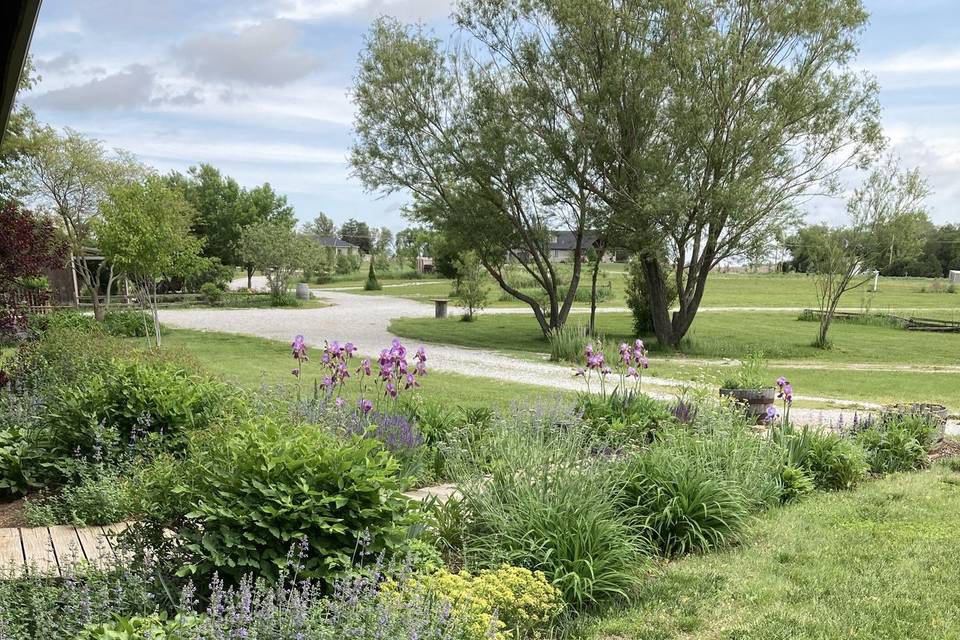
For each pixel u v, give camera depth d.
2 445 5.81
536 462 5.04
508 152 23.00
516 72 23.17
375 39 23.72
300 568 3.33
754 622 3.94
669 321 24.22
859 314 35.88
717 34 20.72
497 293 50.91
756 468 6.35
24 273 8.67
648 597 4.31
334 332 26.44
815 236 24.47
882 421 8.80
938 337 28.67
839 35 21.00
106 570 3.46
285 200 65.94
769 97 21.41
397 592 3.23
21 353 9.38
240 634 2.74
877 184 23.33
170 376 6.63
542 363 19.19
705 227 23.00
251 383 12.45
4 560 3.93
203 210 59.22
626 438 7.34
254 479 3.47
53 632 2.94
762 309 41.34
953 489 6.89
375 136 24.44
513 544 4.39
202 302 42.09
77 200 30.59
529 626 3.70
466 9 22.73
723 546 5.29
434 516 4.73
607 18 21.12
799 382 16.59
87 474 5.39
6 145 26.59
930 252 81.12
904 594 4.35
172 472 3.70
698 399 8.11
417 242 79.81
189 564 3.27
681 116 21.19
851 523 5.79
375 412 7.18
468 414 8.13
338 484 3.60
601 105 22.19
